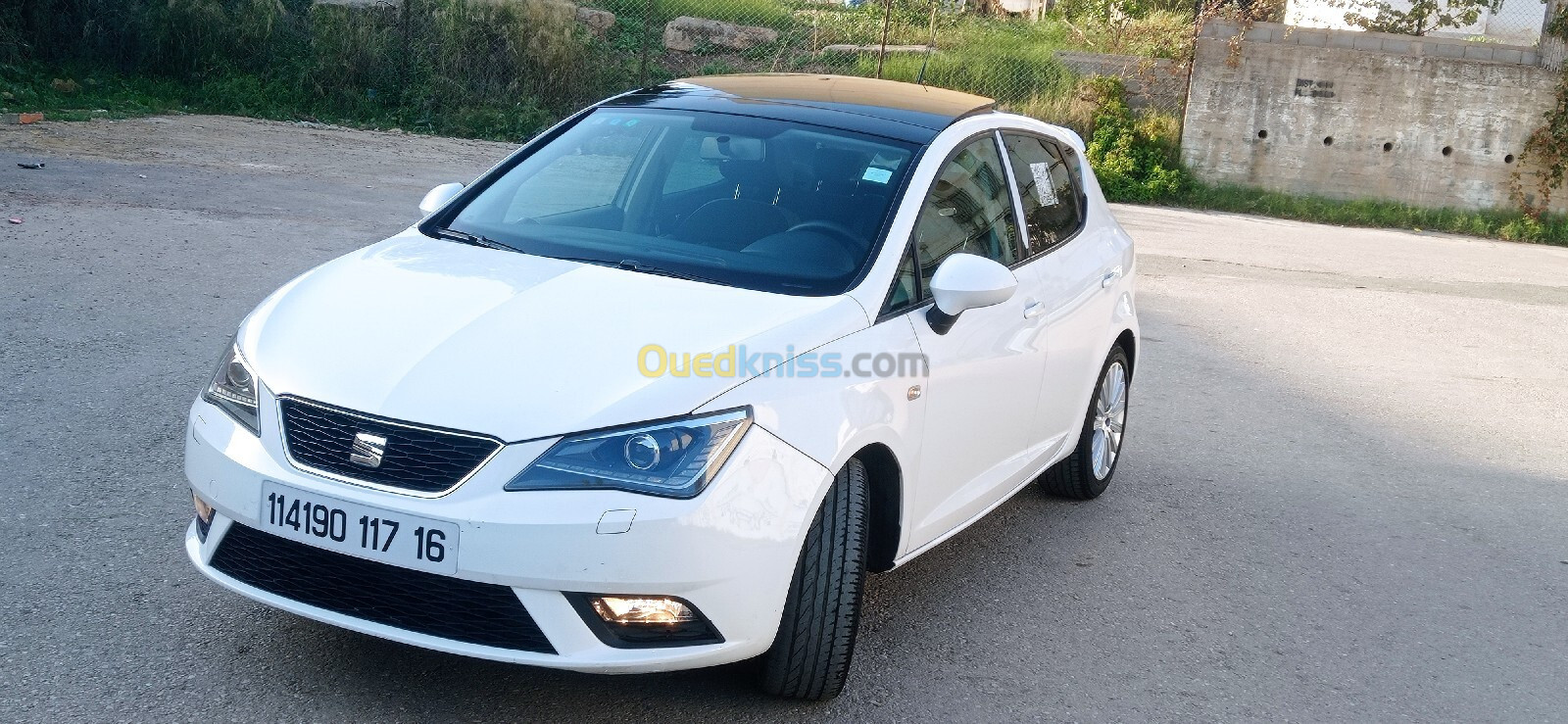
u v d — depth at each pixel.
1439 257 14.88
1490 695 4.04
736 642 3.12
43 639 3.51
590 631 2.97
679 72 19.67
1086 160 5.75
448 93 18.11
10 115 14.20
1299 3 19.36
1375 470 6.43
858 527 3.41
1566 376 8.94
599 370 3.12
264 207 10.43
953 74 19.20
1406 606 4.72
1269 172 18.33
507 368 3.12
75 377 5.81
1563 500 6.18
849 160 4.19
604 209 4.16
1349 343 9.49
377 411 3.02
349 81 18.12
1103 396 5.54
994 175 4.65
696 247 3.89
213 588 3.93
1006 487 4.59
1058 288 4.79
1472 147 17.91
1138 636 4.25
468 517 2.91
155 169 11.66
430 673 3.53
